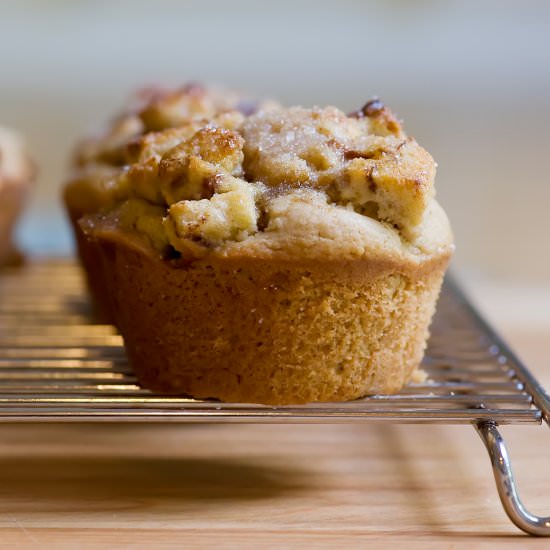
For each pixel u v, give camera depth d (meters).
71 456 0.40
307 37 0.68
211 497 0.39
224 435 0.42
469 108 0.69
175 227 0.38
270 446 0.41
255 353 0.39
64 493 0.39
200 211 0.38
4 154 0.51
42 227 0.62
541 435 0.42
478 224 0.71
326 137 0.40
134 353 0.40
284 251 0.38
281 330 0.39
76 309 0.48
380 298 0.39
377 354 0.39
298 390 0.39
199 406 0.39
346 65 0.69
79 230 0.46
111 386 0.41
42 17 0.67
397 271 0.39
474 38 0.68
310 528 0.37
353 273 0.39
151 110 0.44
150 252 0.39
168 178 0.39
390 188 0.39
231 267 0.38
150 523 0.37
